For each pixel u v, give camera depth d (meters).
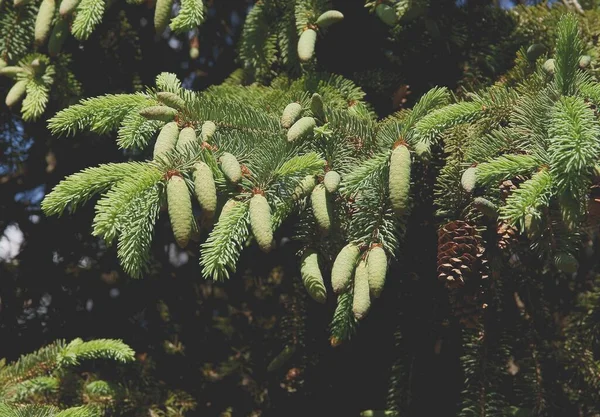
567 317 1.32
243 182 1.01
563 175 0.94
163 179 0.99
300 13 1.26
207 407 1.42
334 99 1.22
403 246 1.22
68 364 1.24
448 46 1.35
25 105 1.31
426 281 1.25
